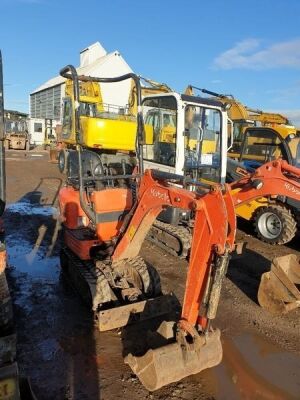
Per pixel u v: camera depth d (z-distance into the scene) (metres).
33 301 4.60
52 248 6.54
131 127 9.70
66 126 14.13
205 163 7.38
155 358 3.06
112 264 4.30
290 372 3.60
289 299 4.70
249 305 4.90
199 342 3.10
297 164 8.01
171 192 3.28
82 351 3.67
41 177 14.34
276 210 7.26
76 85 3.96
